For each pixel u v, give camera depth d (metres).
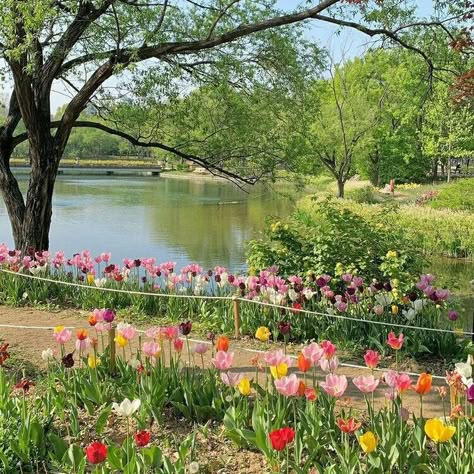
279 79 13.54
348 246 9.91
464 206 27.25
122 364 5.75
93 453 3.45
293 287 8.48
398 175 47.38
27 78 11.56
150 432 4.99
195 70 12.92
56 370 6.05
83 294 10.03
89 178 66.81
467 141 40.91
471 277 16.86
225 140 14.09
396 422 4.32
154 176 73.56
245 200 40.38
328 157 36.75
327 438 4.44
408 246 10.69
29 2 9.54
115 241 22.56
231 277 8.70
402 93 39.00
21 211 12.71
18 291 10.29
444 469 3.86
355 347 7.58
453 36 11.99
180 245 21.78
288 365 4.54
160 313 9.49
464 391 4.41
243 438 4.69
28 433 4.34
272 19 11.06
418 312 7.95
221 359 4.62
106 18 12.35
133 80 12.78
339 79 37.81
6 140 12.95
